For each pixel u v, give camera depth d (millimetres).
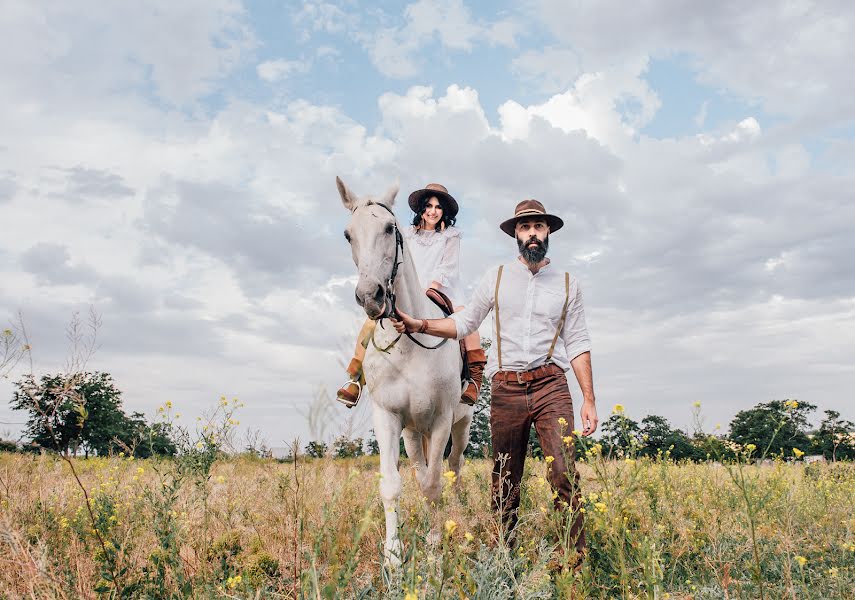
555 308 4305
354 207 4430
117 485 4891
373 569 3381
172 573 2920
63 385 3043
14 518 3707
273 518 4055
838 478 6246
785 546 3836
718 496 4965
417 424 4719
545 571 2811
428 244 6074
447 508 3939
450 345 4812
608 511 2795
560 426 3801
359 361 4848
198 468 3756
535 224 4422
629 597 2602
